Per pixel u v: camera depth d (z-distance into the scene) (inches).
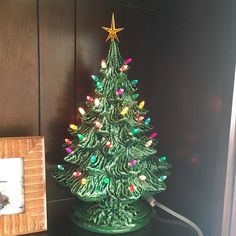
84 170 22.2
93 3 28.7
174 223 25.1
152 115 30.9
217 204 22.0
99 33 29.5
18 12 26.0
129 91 23.5
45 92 28.3
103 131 21.6
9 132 27.3
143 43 31.3
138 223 23.9
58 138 29.5
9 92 26.8
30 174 24.0
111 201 23.6
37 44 27.2
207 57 22.8
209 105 22.7
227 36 20.7
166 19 28.0
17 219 23.5
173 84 27.3
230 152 20.9
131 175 21.6
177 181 27.1
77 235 23.5
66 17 27.9
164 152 29.0
